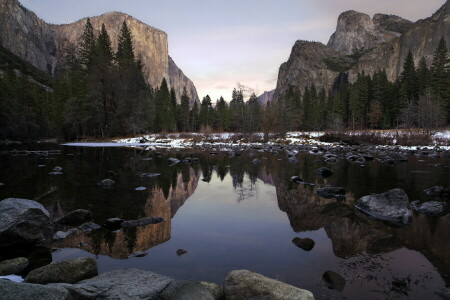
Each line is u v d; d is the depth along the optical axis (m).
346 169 19.31
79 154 29.56
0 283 3.19
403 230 7.26
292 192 12.12
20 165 20.11
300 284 4.53
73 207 9.44
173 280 4.23
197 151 35.56
